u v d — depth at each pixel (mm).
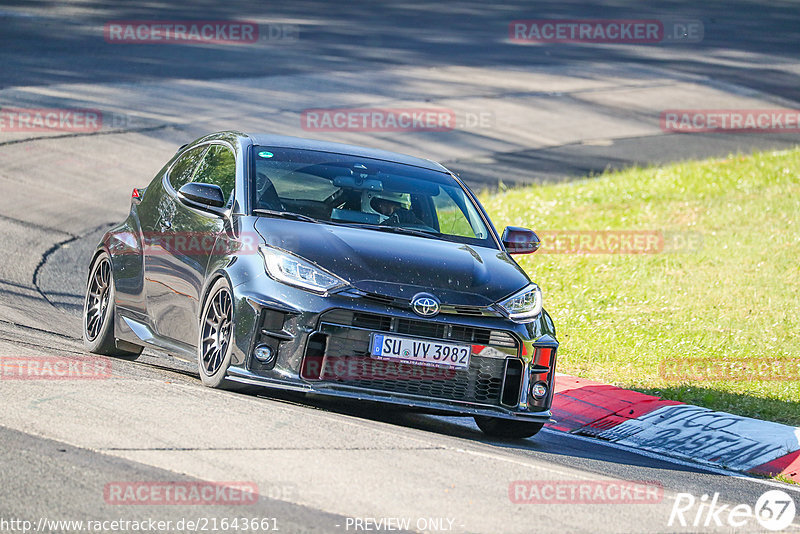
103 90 81875
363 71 105750
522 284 24875
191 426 19781
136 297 27875
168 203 27984
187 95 84500
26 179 57594
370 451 19719
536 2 176000
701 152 87000
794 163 75562
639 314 42344
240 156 26781
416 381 23078
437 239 25969
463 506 17078
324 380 22531
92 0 135000
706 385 33812
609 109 101875
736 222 58781
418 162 29484
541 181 73438
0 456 16859
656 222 59531
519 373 23906
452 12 158875
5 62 87250
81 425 19094
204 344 24359
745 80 121750
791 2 194000
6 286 38281
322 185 26375
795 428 28594
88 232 50438
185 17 129875
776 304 43219
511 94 103250
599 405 30781
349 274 23016
